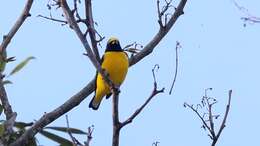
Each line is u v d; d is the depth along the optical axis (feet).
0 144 36.27
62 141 38.70
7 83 38.42
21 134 39.11
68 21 30.91
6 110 38.27
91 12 31.89
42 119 39.52
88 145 29.73
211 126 31.81
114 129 31.58
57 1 31.14
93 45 32.65
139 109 31.40
